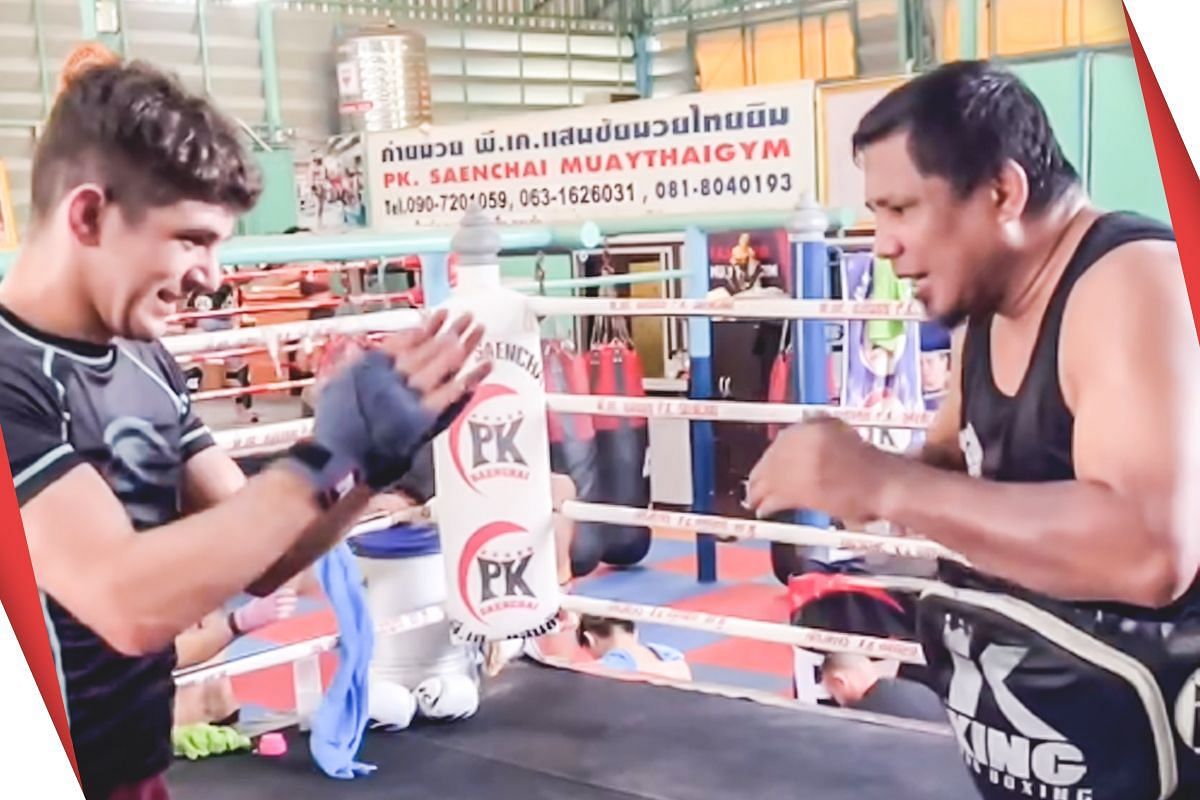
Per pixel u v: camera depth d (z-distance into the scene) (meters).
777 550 3.80
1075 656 1.73
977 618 1.83
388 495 2.39
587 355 4.32
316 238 2.24
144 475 1.87
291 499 1.97
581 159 3.20
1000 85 1.67
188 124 1.79
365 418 2.02
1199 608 1.63
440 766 2.10
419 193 3.56
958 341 1.81
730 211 2.82
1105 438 1.64
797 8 8.89
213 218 1.84
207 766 2.13
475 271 2.24
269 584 1.99
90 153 1.74
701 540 4.32
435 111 9.09
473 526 2.32
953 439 1.86
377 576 2.34
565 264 4.94
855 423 2.00
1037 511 1.73
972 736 1.88
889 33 8.41
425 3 8.86
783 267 4.73
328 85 7.59
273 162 4.45
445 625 2.39
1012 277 1.70
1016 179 1.67
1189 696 1.65
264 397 4.68
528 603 2.36
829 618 2.41
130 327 1.82
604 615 2.38
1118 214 1.61
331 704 2.13
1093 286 1.62
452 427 2.29
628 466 4.26
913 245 1.79
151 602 1.88
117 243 1.78
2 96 6.50
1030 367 1.70
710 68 9.52
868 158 1.81
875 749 2.05
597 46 9.89
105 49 2.25
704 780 1.98
